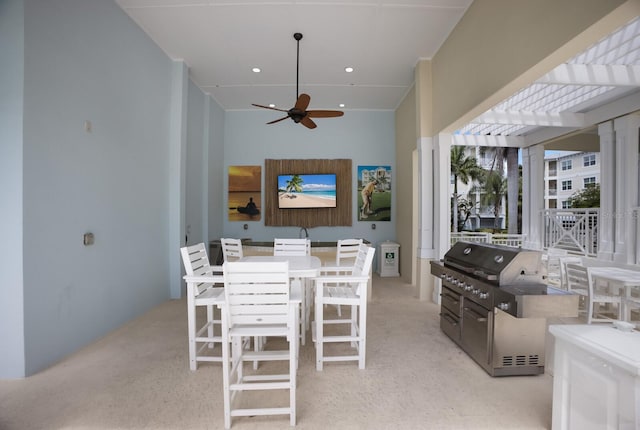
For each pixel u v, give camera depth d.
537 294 2.01
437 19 3.56
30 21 2.29
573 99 4.87
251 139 6.54
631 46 3.48
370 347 2.86
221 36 3.90
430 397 2.05
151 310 3.92
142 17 3.53
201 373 2.37
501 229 11.34
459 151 11.24
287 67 4.71
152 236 4.03
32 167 2.32
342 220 6.47
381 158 6.53
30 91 2.29
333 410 1.91
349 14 3.47
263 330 1.89
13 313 2.25
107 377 2.30
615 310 4.15
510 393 2.10
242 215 6.51
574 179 12.58
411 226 5.47
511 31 2.63
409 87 5.42
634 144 4.66
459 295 2.84
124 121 3.43
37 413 1.87
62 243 2.60
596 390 1.35
